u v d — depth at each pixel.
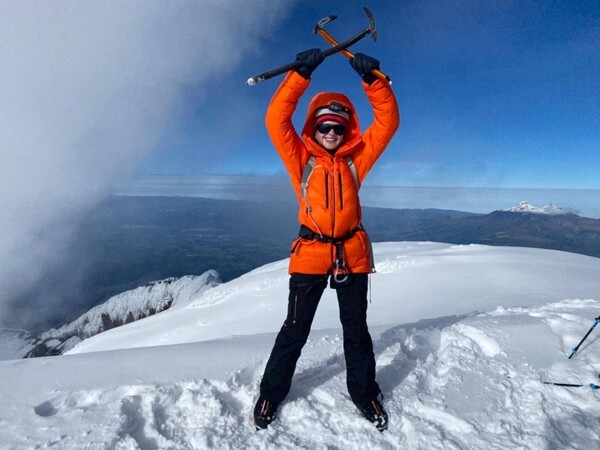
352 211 2.97
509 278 14.98
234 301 19.98
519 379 3.39
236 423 2.83
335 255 2.92
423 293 14.67
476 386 3.29
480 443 2.62
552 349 3.96
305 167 3.09
